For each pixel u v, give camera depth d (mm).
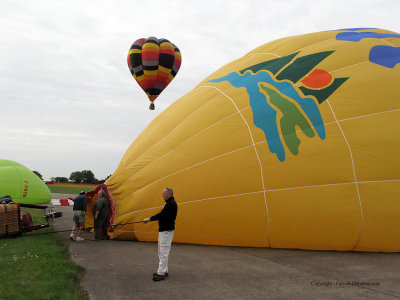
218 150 8164
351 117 7773
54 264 5977
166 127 9508
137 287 5012
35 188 20406
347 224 7199
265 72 9219
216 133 8414
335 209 7230
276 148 7805
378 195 7195
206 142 8391
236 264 6332
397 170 7293
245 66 9969
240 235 7711
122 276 5559
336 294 4730
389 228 7125
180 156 8477
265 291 4863
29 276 5195
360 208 7172
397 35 9945
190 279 5414
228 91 9289
